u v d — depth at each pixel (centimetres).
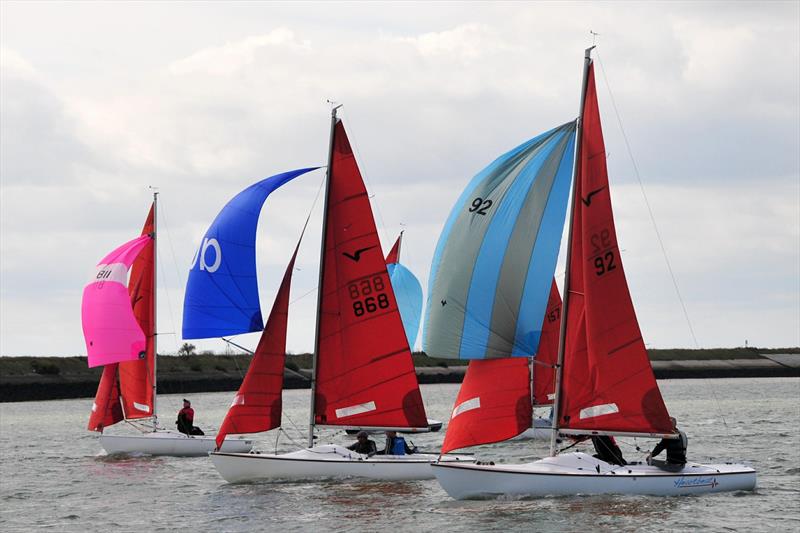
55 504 10731
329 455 10988
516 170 9788
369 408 11094
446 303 9869
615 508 9188
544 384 16238
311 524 9081
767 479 11338
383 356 11119
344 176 11200
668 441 9812
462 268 9800
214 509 9912
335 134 11244
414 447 11369
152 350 14912
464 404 9681
